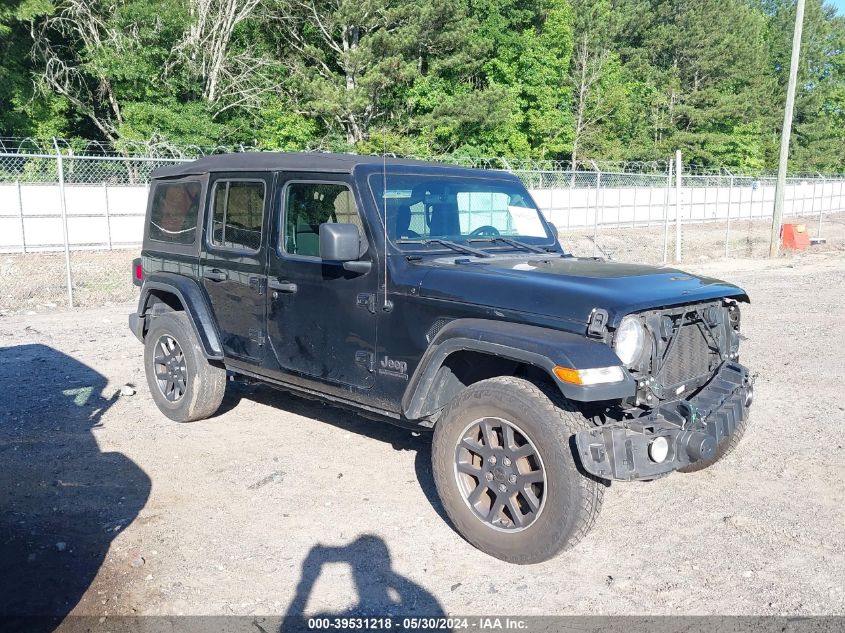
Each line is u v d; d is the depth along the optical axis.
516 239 5.50
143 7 29.33
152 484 5.24
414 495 5.08
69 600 3.80
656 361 4.11
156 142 29.06
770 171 62.03
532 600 3.83
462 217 5.24
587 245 26.80
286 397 7.33
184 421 6.44
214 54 32.03
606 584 3.98
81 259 20.53
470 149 35.78
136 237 24.81
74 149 31.62
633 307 3.91
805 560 4.25
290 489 5.17
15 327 10.91
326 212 5.02
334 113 32.03
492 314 4.20
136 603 3.78
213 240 5.99
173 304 6.78
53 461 5.64
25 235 22.88
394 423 4.88
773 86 64.12
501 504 4.14
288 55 36.53
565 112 44.50
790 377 8.21
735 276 17.45
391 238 4.73
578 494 3.83
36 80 30.34
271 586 3.95
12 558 4.21
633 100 52.09
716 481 5.39
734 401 4.41
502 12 40.50
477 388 4.18
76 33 31.56
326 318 5.02
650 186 35.47
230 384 7.77
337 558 4.24
